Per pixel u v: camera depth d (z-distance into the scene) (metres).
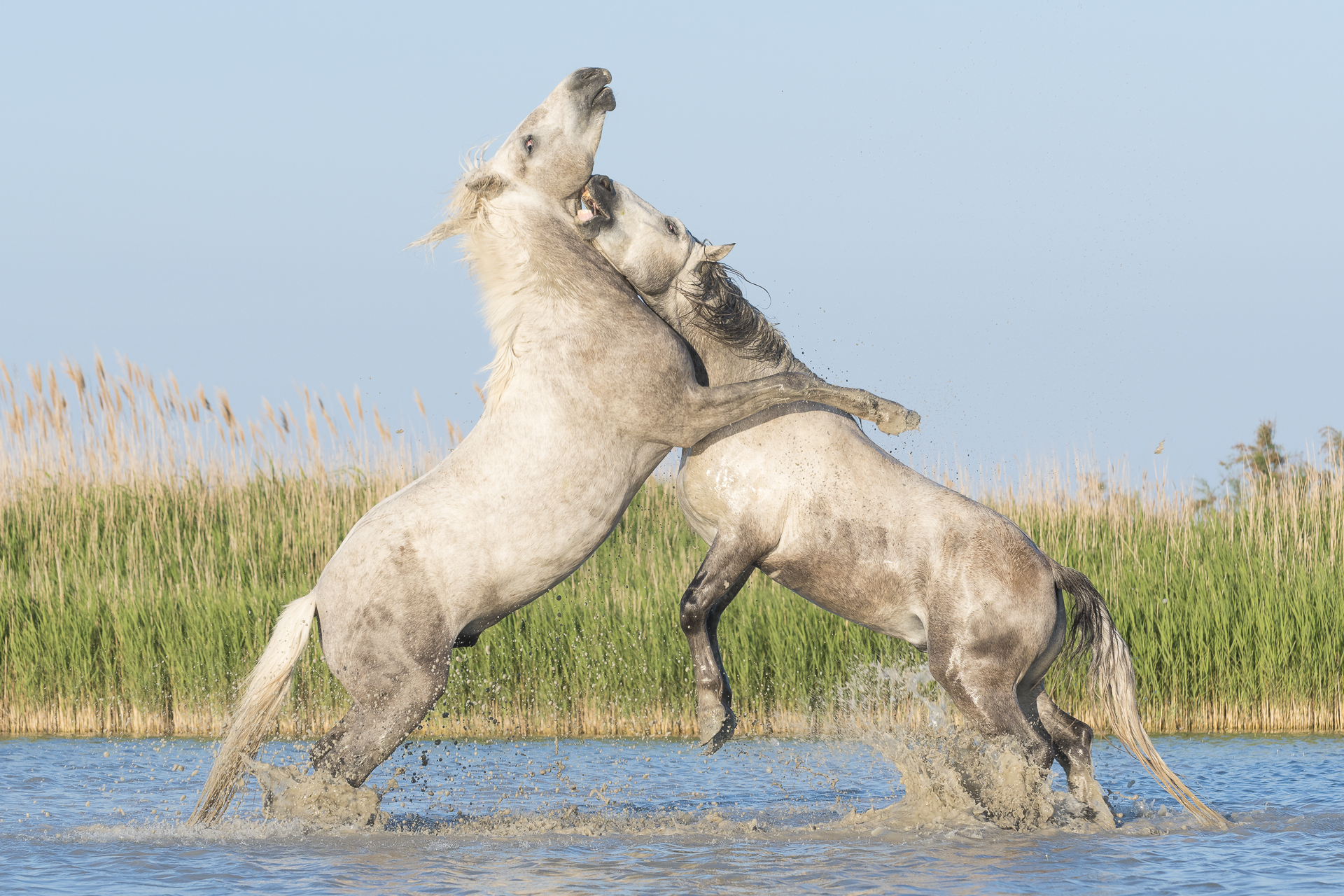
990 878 20.70
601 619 46.06
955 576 24.64
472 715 44.00
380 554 23.56
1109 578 48.19
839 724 42.47
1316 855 22.61
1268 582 46.69
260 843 23.47
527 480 23.61
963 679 24.58
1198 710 44.28
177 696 44.75
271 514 56.91
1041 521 52.47
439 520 23.59
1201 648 44.22
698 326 25.27
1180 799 25.73
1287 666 44.09
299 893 19.61
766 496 24.92
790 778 33.88
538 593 24.78
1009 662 24.70
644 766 36.09
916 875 20.94
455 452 24.58
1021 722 24.84
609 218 24.31
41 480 57.81
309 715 42.84
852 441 25.45
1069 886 20.23
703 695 24.67
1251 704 44.09
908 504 25.17
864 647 43.72
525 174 24.59
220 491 58.72
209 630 45.19
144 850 22.77
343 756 23.92
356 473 58.66
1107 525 52.38
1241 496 55.25
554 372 23.78
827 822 26.48
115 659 46.00
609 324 23.94
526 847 23.39
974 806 25.92
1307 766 34.47
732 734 24.92
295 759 36.38
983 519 25.16
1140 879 20.66
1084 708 43.69
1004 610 24.55
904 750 27.12
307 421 58.16
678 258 24.83
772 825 26.16
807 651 44.16
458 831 25.16
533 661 44.53
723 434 25.09
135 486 58.06
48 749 39.31
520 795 31.27
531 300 24.38
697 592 24.72
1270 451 74.50
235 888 19.94
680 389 24.08
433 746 40.84
